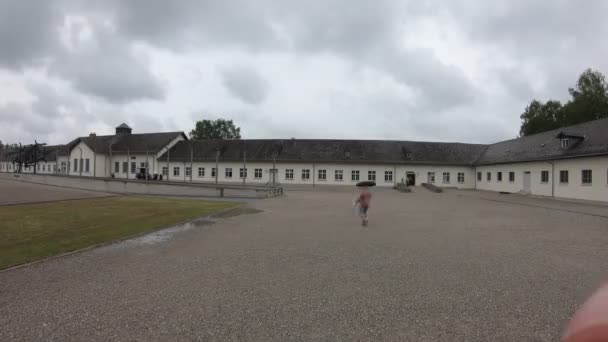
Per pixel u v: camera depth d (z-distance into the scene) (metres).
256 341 3.48
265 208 18.25
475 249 7.96
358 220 13.46
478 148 50.25
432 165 47.03
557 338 3.55
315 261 6.82
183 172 51.53
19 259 6.91
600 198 25.22
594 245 8.49
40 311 4.29
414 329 3.75
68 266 6.46
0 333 3.69
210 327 3.81
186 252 7.68
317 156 48.12
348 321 3.96
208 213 15.58
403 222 12.91
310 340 3.50
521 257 7.15
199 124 80.56
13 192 24.16
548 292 4.95
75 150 57.41
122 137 59.56
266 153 49.50
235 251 7.77
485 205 21.22
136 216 14.05
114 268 6.32
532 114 57.88
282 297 4.76
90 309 4.35
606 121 28.44
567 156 28.27
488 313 4.18
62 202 20.09
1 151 79.69
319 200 24.38
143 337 3.58
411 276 5.75
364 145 50.38
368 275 5.82
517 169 36.19
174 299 4.70
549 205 21.44
